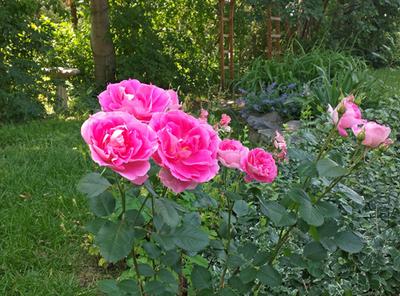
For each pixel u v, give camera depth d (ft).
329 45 32.91
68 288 8.46
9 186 11.90
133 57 24.47
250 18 27.17
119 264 9.50
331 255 8.13
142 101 4.68
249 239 8.48
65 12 24.41
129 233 4.55
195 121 4.39
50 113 21.40
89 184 4.52
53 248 9.70
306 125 13.12
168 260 5.52
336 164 5.01
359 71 21.83
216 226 8.27
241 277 5.62
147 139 4.04
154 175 5.21
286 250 6.09
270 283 5.56
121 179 5.24
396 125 13.74
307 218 4.99
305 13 24.88
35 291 8.34
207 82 25.85
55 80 21.42
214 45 27.89
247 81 23.67
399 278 8.52
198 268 5.98
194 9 26.86
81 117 20.93
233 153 5.10
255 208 9.02
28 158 14.08
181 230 4.90
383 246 8.36
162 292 5.46
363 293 8.43
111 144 3.95
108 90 4.83
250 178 5.34
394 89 22.79
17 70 19.77
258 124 17.72
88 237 9.70
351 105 5.13
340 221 8.03
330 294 7.79
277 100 18.99
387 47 37.86
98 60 24.40
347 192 5.50
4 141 16.67
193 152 4.23
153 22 26.66
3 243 9.63
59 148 14.98
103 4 23.65
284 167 11.06
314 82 21.27
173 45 25.58
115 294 5.56
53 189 11.83
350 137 10.62
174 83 25.18
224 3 26.58
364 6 32.76
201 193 5.96
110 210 4.97
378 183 10.00
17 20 20.21
